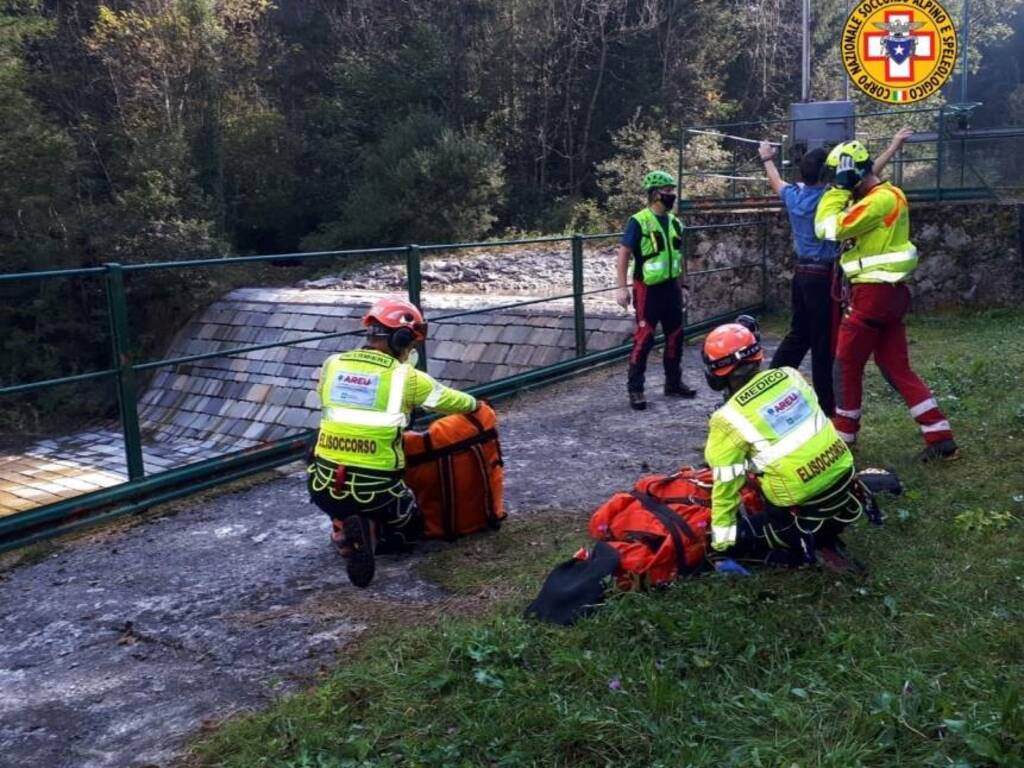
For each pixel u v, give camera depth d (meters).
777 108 43.81
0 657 4.51
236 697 3.95
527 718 3.36
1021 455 6.01
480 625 4.20
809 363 10.23
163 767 3.46
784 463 4.19
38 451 19.78
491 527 5.56
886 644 3.75
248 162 36.28
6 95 29.41
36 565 5.68
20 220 28.12
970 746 2.94
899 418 7.18
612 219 33.59
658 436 7.65
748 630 3.85
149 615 4.84
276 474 7.15
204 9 34.59
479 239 32.81
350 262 28.75
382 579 5.00
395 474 4.83
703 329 12.33
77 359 27.31
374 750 3.33
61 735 3.76
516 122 39.12
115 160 33.12
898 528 4.98
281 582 5.13
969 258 12.48
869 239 6.01
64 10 37.28
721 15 40.12
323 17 42.59
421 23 38.22
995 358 9.13
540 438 7.79
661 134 38.53
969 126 14.20
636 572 4.23
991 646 3.69
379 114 37.97
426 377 4.97
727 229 13.72
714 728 3.27
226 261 7.25
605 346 14.82
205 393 21.48
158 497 6.61
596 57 39.56
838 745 3.09
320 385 4.93
